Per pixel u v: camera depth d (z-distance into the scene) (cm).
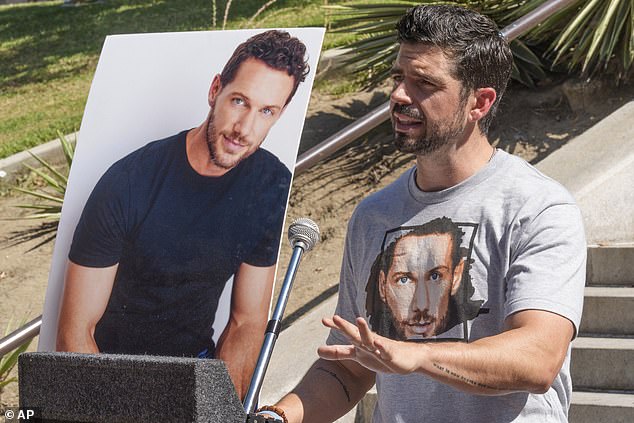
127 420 173
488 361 204
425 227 245
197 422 165
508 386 207
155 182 376
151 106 389
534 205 232
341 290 269
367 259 256
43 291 585
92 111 397
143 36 405
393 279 246
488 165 242
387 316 246
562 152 552
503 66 241
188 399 166
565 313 216
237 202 362
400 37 239
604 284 480
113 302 369
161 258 365
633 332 449
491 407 229
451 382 203
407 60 236
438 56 233
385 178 623
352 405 268
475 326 232
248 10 1124
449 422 234
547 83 651
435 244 241
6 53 1115
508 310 222
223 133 373
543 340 210
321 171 648
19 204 698
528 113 629
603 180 512
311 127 711
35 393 185
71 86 964
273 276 350
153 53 399
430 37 233
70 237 382
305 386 264
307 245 250
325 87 772
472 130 241
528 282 220
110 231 376
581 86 615
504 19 642
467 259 235
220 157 371
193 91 386
